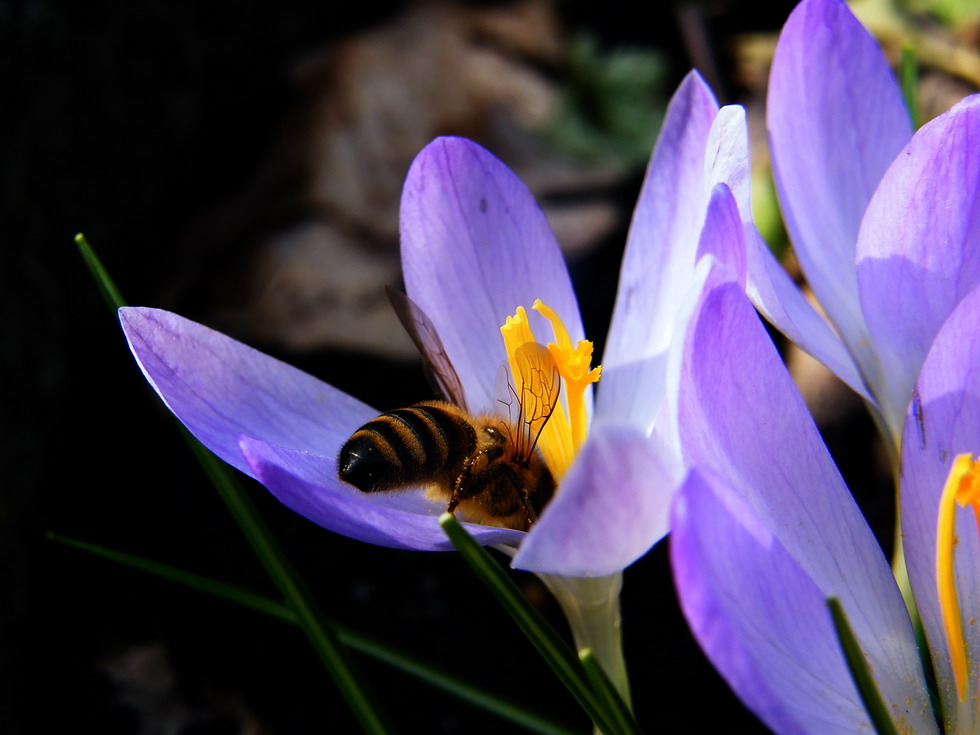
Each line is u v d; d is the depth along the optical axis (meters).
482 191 0.06
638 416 0.06
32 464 0.10
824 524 0.05
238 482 0.06
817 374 0.10
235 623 0.10
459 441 0.06
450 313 0.06
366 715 0.06
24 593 0.10
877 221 0.05
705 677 0.09
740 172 0.05
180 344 0.05
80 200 0.11
